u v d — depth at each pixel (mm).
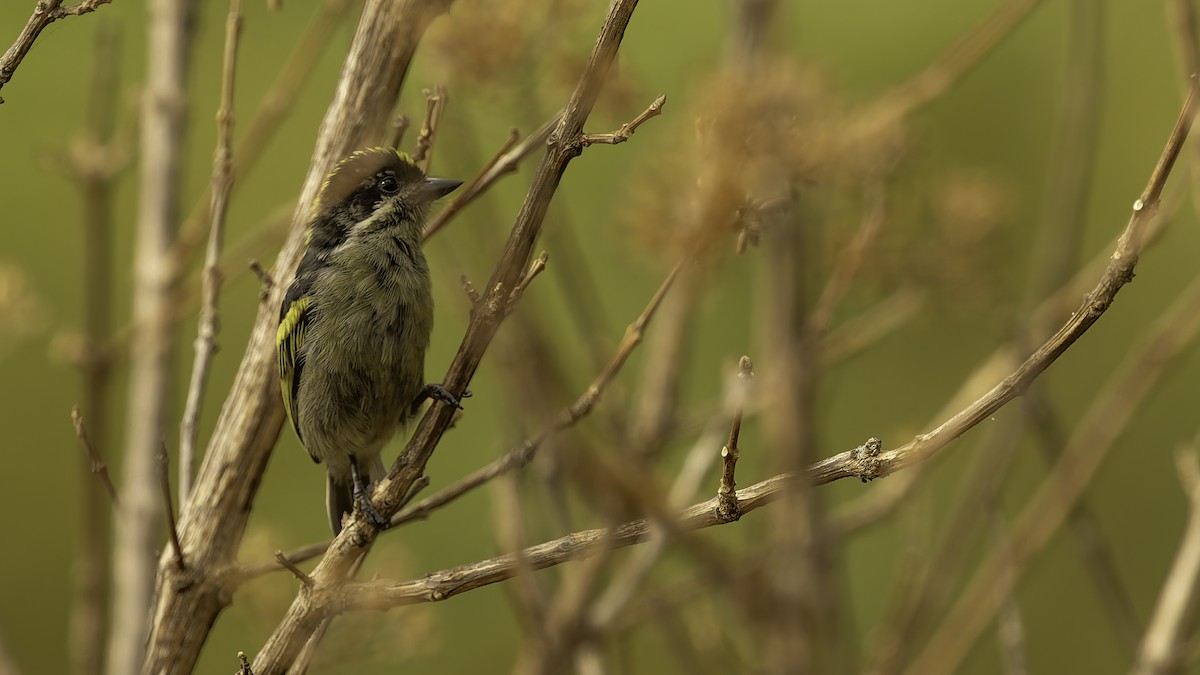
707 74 7953
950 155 17000
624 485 7137
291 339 10367
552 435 7289
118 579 9969
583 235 16188
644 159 8172
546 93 8789
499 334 7492
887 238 9180
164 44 11109
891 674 9617
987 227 9391
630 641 10031
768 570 8289
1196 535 10203
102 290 11484
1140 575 17141
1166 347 10445
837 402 16516
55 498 17719
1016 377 6379
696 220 7848
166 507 8273
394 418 10852
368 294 10461
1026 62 17422
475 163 9531
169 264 10742
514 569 7492
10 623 17375
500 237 9375
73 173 11516
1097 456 10289
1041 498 10312
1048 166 16875
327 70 17938
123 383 16531
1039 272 10711
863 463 6676
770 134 7695
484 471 8695
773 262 8844
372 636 9508
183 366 17969
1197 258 17766
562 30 8648
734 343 16766
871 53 16969
